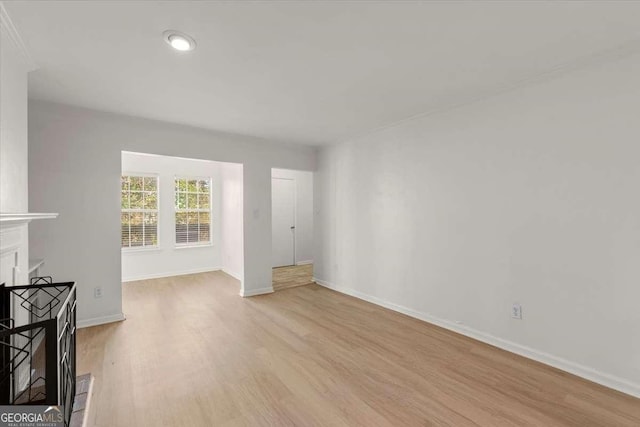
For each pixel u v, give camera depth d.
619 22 1.79
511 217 2.72
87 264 3.29
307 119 3.64
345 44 2.03
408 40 1.99
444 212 3.28
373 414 1.90
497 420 1.84
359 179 4.41
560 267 2.43
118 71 2.40
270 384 2.22
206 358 2.60
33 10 1.66
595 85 2.24
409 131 3.67
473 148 3.01
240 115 3.49
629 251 2.10
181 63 2.28
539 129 2.54
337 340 2.98
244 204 4.48
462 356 2.65
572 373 2.36
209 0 1.59
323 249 5.15
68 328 1.68
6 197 1.83
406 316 3.67
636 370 2.07
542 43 2.02
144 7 1.64
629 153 2.10
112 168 3.42
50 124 3.09
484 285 2.93
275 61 2.25
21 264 2.04
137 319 3.52
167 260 5.81
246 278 4.51
